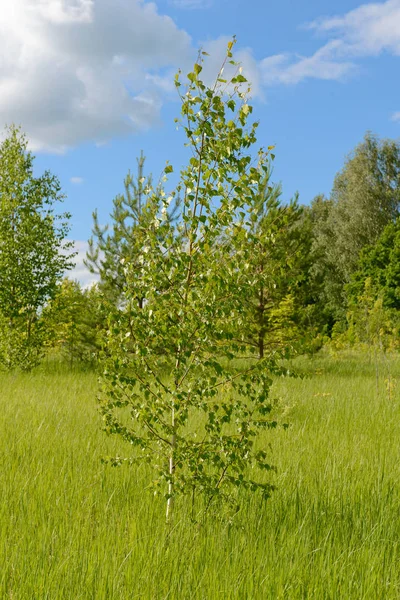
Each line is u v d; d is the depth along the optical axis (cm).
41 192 1878
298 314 1652
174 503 483
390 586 344
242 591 330
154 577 338
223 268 448
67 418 845
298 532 420
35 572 339
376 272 4125
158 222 479
